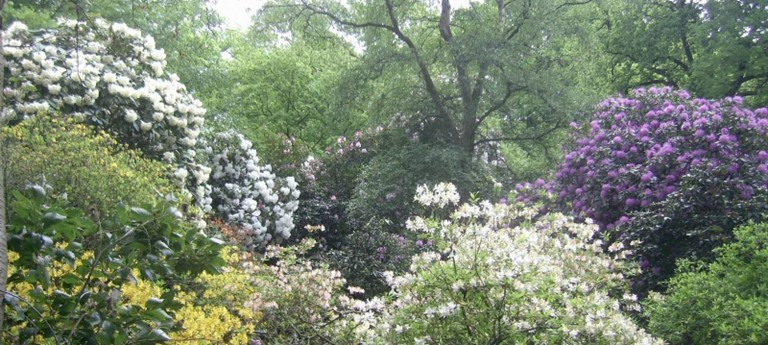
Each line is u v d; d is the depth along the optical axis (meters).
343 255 9.75
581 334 4.17
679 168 8.34
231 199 10.10
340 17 14.60
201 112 7.86
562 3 14.12
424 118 14.13
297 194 11.25
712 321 5.30
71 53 7.11
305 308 5.64
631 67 19.22
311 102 21.50
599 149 9.16
